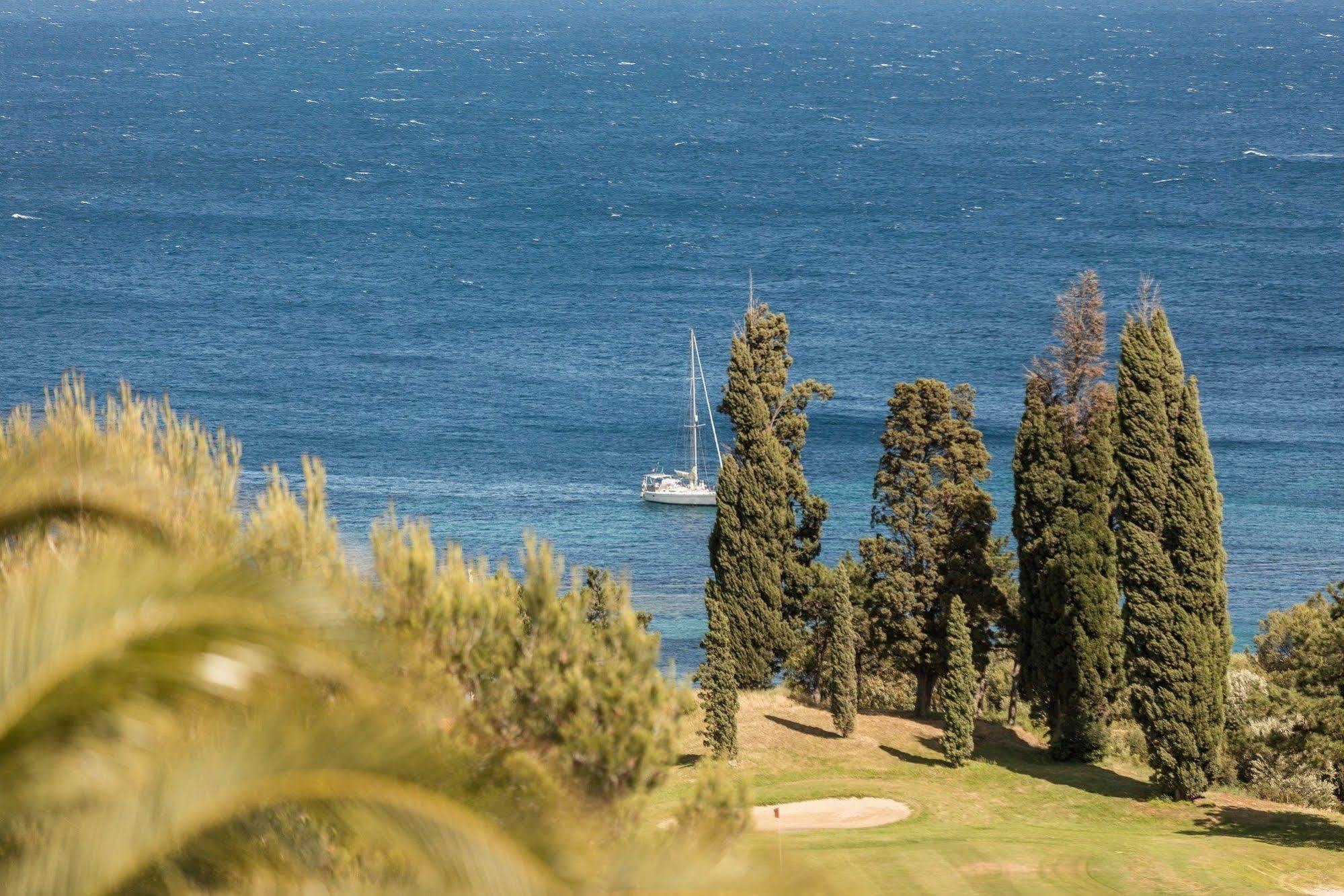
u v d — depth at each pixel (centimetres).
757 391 17638
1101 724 16088
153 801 1958
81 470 2994
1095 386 16025
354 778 2017
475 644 3319
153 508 3038
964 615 15325
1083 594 15588
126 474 3058
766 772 14600
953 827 12669
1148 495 13900
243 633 2030
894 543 17900
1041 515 16125
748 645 17888
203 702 2183
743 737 15725
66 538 2919
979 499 17438
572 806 2956
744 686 18025
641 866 2200
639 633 3609
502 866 2045
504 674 3272
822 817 13012
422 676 2833
